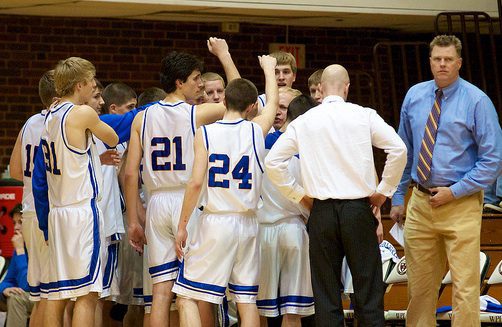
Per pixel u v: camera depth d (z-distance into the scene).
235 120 11.88
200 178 11.59
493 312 13.82
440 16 20.70
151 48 22.38
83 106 11.92
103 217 12.72
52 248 12.09
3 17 21.78
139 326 14.63
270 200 12.57
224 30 22.28
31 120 13.23
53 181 12.10
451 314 13.30
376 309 11.38
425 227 12.68
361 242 11.37
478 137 12.40
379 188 11.47
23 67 21.88
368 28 23.16
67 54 22.03
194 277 11.67
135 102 14.66
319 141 11.48
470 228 12.36
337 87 11.78
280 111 13.34
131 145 12.53
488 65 23.16
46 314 12.17
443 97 12.66
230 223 11.70
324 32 23.06
